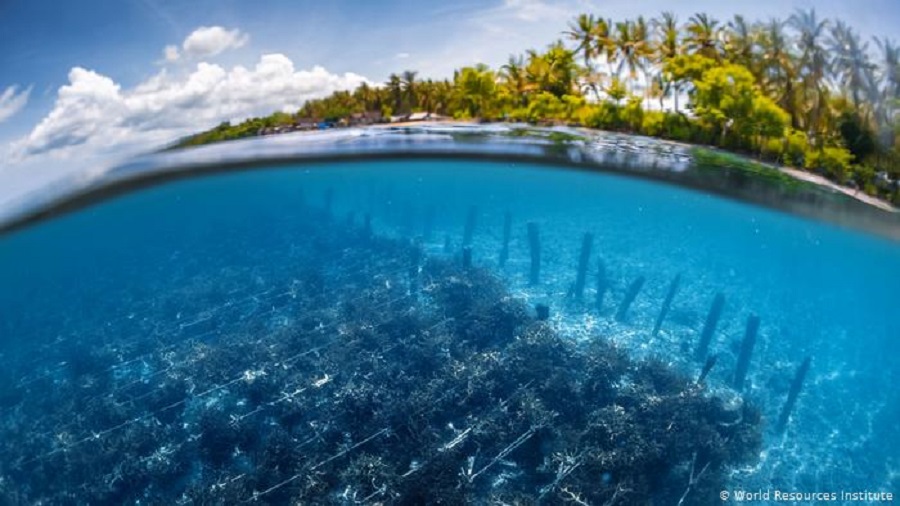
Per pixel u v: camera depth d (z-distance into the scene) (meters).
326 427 9.36
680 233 29.06
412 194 39.72
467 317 12.60
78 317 17.53
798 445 10.38
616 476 8.46
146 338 13.98
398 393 9.98
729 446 9.48
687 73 13.88
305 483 8.29
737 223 24.53
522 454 9.16
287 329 12.66
